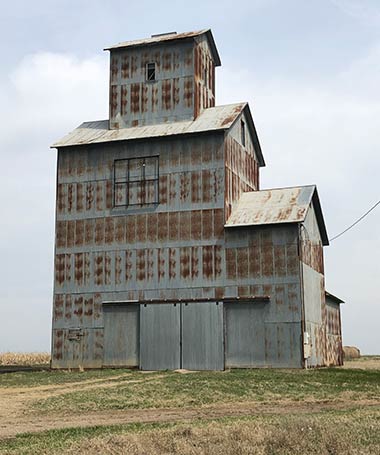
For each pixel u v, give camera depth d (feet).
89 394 92.94
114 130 157.38
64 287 149.48
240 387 98.02
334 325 174.40
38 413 79.36
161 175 146.92
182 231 143.02
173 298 140.97
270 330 133.90
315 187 151.74
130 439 57.57
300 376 113.50
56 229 152.46
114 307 144.97
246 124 163.84
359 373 123.65
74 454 53.67
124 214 147.95
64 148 154.20
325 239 164.96
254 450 54.29
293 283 134.00
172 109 154.81
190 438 59.06
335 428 60.23
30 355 230.68
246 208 146.82
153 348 140.15
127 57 160.15
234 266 138.00
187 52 155.94
